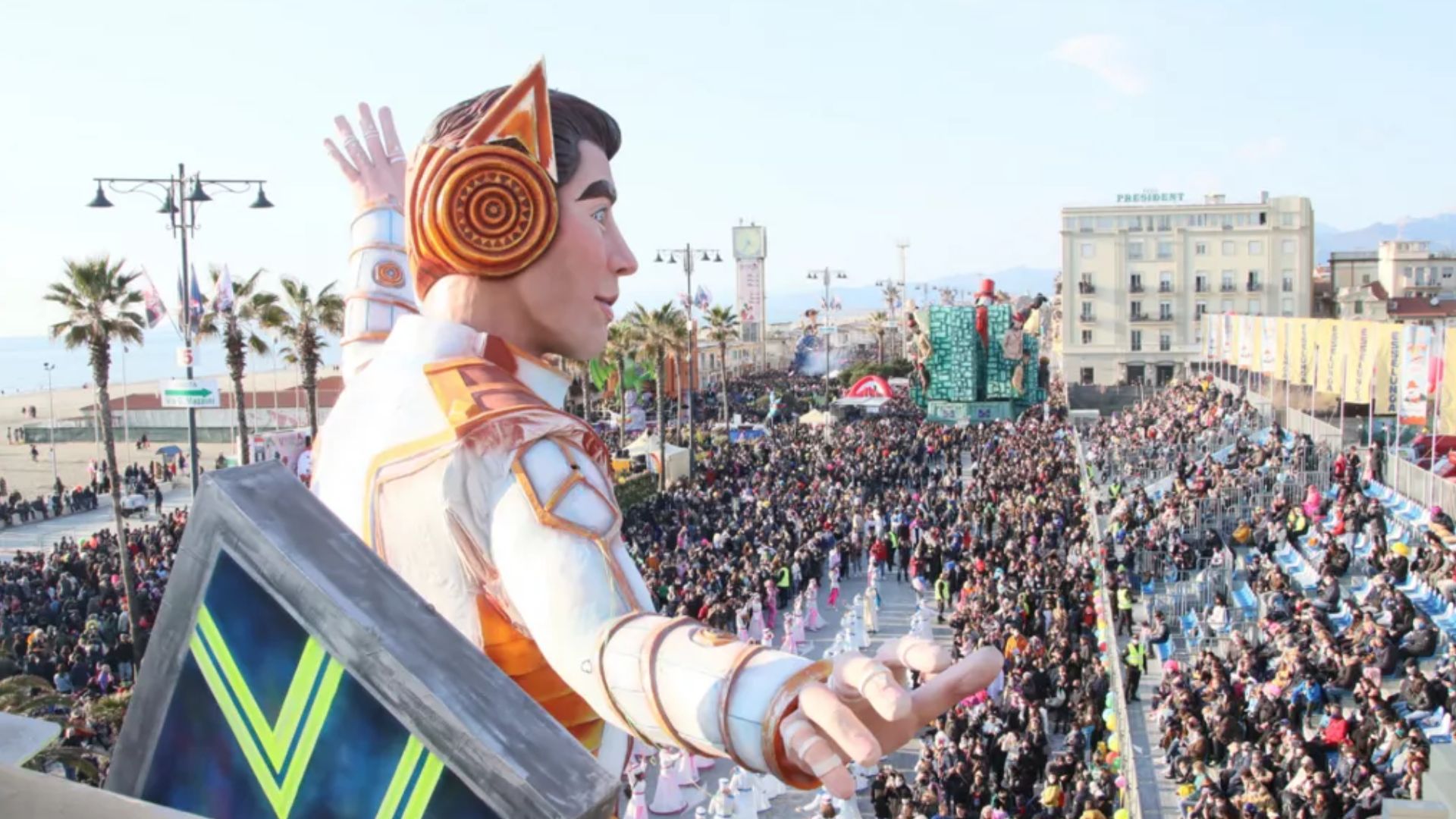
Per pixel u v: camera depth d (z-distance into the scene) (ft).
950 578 95.81
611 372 206.59
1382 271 284.00
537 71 12.00
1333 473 92.38
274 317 110.11
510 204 11.92
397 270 15.88
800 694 7.75
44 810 5.22
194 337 100.94
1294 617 64.80
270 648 7.06
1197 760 51.78
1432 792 36.47
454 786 6.41
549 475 10.27
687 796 58.95
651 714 8.59
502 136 11.95
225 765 7.31
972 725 56.18
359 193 16.37
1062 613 70.95
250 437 149.69
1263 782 43.42
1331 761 48.14
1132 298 265.54
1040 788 53.98
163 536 106.32
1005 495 123.65
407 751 6.59
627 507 128.36
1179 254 262.88
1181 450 125.70
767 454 166.81
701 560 95.50
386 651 6.62
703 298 199.00
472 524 10.39
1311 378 109.70
